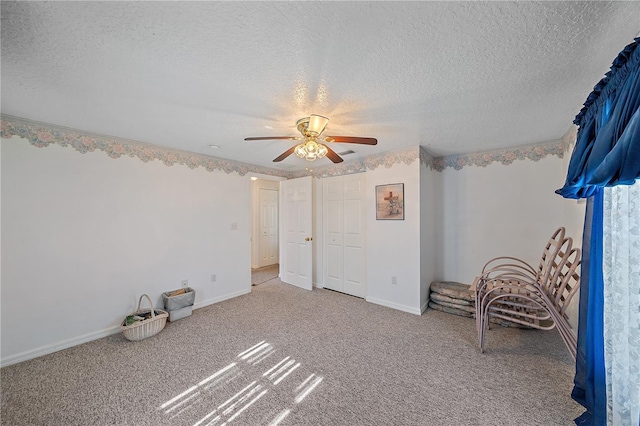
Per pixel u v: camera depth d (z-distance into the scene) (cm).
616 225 121
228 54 131
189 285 325
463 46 125
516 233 303
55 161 231
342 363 207
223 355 219
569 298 185
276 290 410
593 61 136
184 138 271
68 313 236
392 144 296
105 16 105
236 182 381
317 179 430
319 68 144
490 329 263
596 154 118
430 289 332
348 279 389
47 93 171
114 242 265
